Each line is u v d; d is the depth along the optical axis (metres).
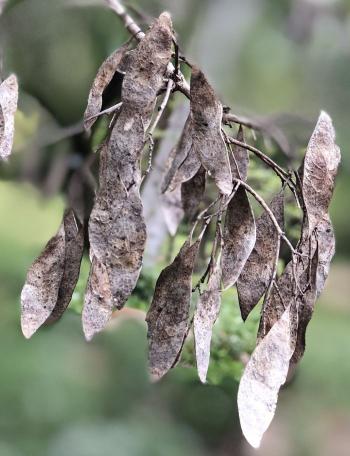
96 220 0.87
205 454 2.17
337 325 3.26
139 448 2.06
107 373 2.20
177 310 0.89
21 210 2.76
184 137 0.95
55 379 2.14
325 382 2.77
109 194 0.87
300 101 4.48
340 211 4.84
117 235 0.87
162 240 1.23
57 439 2.04
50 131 1.54
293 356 0.91
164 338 0.89
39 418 2.09
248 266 0.90
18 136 1.53
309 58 4.36
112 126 0.89
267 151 1.28
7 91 0.91
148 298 1.20
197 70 0.88
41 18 1.43
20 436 2.03
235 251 0.89
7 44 1.43
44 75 1.52
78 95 1.55
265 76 4.32
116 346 2.13
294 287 0.89
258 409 0.86
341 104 4.38
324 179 0.90
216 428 2.20
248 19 2.92
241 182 0.89
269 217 0.90
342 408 2.68
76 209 0.92
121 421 2.16
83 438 2.05
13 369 2.13
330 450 2.44
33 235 2.64
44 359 2.17
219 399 2.15
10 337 2.20
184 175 0.93
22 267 1.75
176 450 2.11
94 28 1.46
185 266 0.89
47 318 0.90
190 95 0.89
